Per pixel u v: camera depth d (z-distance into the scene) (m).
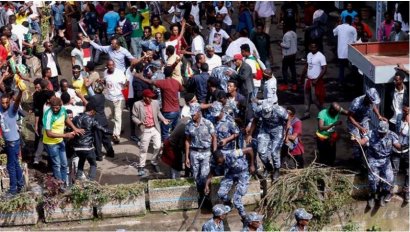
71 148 25.27
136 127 29.31
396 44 28.06
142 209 24.41
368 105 25.05
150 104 25.95
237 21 42.81
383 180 24.61
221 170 24.41
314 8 41.22
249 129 24.95
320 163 26.03
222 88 27.56
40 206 24.47
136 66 28.64
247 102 26.66
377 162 24.59
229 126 24.64
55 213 24.19
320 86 29.98
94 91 27.52
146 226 24.27
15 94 27.48
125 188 24.39
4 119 24.17
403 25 36.00
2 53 30.44
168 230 24.34
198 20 40.66
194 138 24.27
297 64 36.69
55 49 37.44
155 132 26.14
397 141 24.53
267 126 24.58
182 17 40.38
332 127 25.69
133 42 35.97
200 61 28.98
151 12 41.31
